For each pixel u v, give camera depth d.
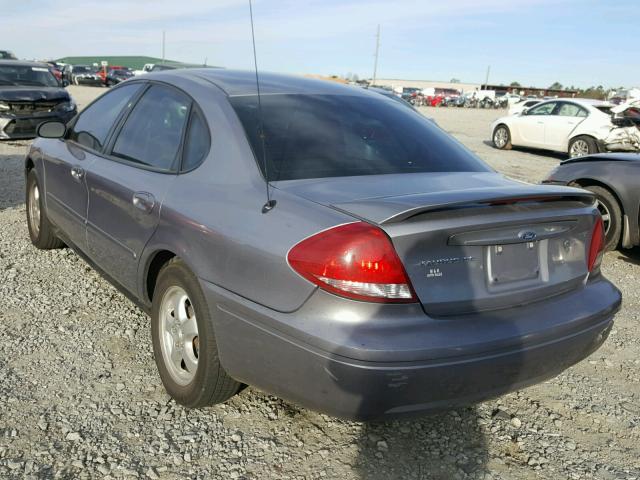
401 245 2.17
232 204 2.59
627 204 5.95
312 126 3.03
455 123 27.44
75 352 3.39
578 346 2.59
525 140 15.87
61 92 11.98
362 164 2.87
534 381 2.51
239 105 3.01
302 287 2.20
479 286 2.35
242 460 2.57
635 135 13.29
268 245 2.33
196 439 2.68
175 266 2.82
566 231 2.65
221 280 2.50
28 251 5.06
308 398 2.26
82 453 2.53
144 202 3.07
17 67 12.45
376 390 2.11
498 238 2.38
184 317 2.88
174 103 3.32
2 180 7.89
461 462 2.68
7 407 2.80
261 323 2.33
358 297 2.13
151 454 2.56
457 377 2.21
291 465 2.56
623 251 6.72
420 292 2.20
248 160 2.72
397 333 2.13
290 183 2.59
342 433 2.81
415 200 2.26
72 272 4.63
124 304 4.09
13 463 2.43
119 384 3.09
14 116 11.12
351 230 2.17
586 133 14.08
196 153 2.97
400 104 3.75
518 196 2.38
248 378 2.48
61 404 2.87
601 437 2.98
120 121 3.77
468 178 2.88
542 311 2.49
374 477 2.53
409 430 2.89
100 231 3.63
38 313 3.87
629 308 4.87
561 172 6.53
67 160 4.17
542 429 3.00
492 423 3.02
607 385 3.53
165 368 2.97
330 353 2.12
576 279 2.72
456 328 2.23
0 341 3.45
